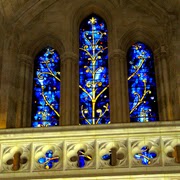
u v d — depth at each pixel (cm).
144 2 2016
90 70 1966
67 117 1827
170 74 1889
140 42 2028
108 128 1341
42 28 2023
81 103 1902
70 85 1892
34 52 2012
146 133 1330
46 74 1980
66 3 2061
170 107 1836
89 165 1307
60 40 1997
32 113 1903
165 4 1972
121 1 2044
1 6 1878
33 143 1349
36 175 1302
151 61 1989
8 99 1833
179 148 1697
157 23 2005
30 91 1930
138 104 1900
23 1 1989
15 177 1304
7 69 1886
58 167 1312
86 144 1336
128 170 1285
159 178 1261
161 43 1962
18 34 1997
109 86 1912
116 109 1839
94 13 2077
